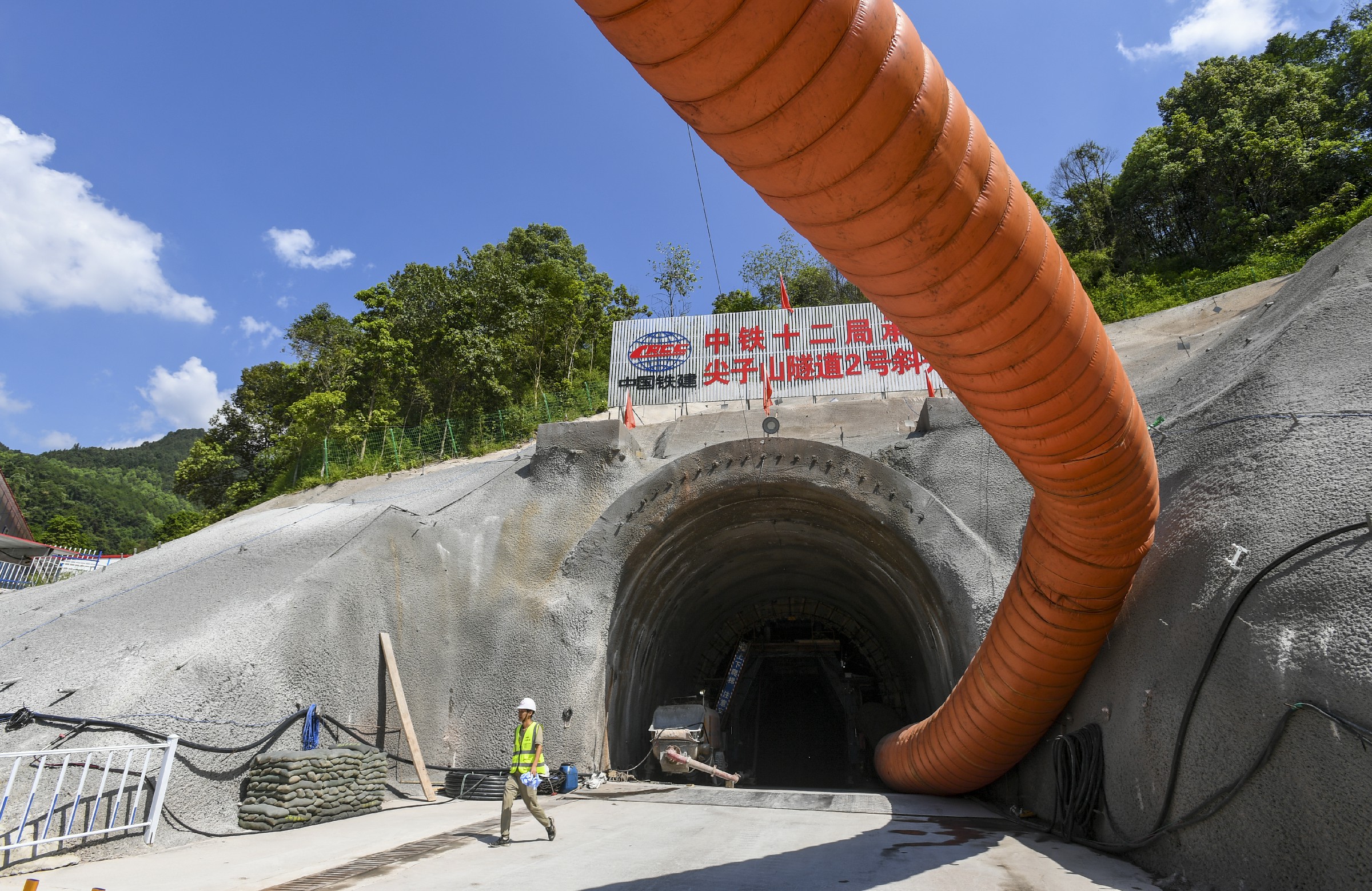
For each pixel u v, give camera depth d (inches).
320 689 557.0
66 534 2276.1
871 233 189.8
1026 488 621.3
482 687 599.2
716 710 823.7
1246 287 902.4
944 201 183.2
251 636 540.1
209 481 1743.4
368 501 788.6
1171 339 816.9
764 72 147.3
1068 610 375.9
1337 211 1369.3
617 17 139.4
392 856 361.1
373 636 606.9
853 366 967.0
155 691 471.5
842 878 295.1
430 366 1568.7
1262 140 1603.1
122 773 419.8
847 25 144.9
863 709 946.7
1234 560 329.4
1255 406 418.0
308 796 470.3
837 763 989.8
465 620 636.1
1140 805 335.3
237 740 490.6
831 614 978.7
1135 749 346.9
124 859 381.4
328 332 1925.4
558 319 1744.6
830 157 166.2
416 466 1100.5
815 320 996.6
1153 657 355.9
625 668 681.0
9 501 1466.5
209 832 446.3
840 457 615.2
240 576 609.3
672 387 1000.9
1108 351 263.0
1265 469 365.7
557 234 2271.2
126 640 512.4
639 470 756.6
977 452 666.2
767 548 797.9
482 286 1657.2
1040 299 219.3
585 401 1261.1
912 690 881.5
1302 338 436.8
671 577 723.4
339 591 601.0
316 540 653.3
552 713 573.0
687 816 464.1
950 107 175.2
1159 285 1407.5
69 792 405.4
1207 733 295.4
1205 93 1886.1
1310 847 239.0
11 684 458.3
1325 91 1779.0
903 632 808.3
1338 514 302.7
